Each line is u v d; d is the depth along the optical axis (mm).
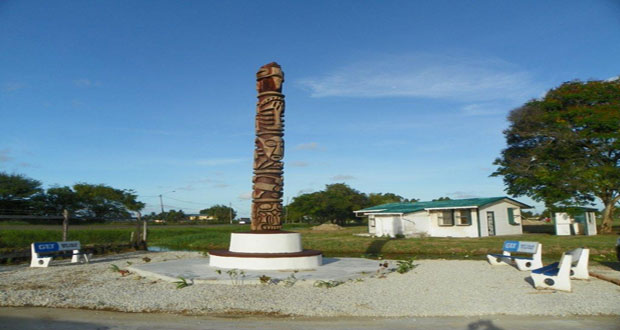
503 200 31422
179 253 18453
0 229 28969
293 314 7250
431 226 31750
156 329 6301
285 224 71688
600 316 7133
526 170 29141
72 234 27891
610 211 28172
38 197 42312
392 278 10609
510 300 8211
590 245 20797
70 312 7414
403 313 7305
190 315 7223
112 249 18797
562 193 26656
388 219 31734
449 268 12484
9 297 8383
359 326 6512
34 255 13227
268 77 12805
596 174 25250
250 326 6496
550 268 9758
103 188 49594
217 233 35406
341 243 25719
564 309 7535
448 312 7359
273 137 12664
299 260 11594
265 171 12570
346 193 62875
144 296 8492
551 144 28438
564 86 27641
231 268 11461
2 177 40625
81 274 11375
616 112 25219
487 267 12719
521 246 12609
